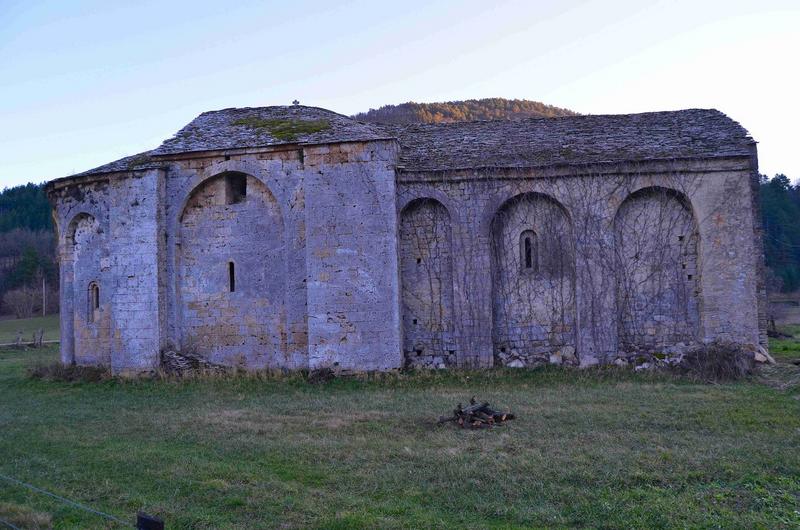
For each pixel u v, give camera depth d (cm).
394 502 851
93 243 2136
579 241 1908
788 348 2214
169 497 898
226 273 1997
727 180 1873
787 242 5350
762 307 1891
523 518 784
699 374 1728
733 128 2017
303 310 1922
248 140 1994
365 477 941
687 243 1916
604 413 1295
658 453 995
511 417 1263
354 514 804
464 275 1930
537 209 1956
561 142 2061
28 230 9250
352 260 1878
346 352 1859
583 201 1912
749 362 1748
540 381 1769
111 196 2006
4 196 11038
